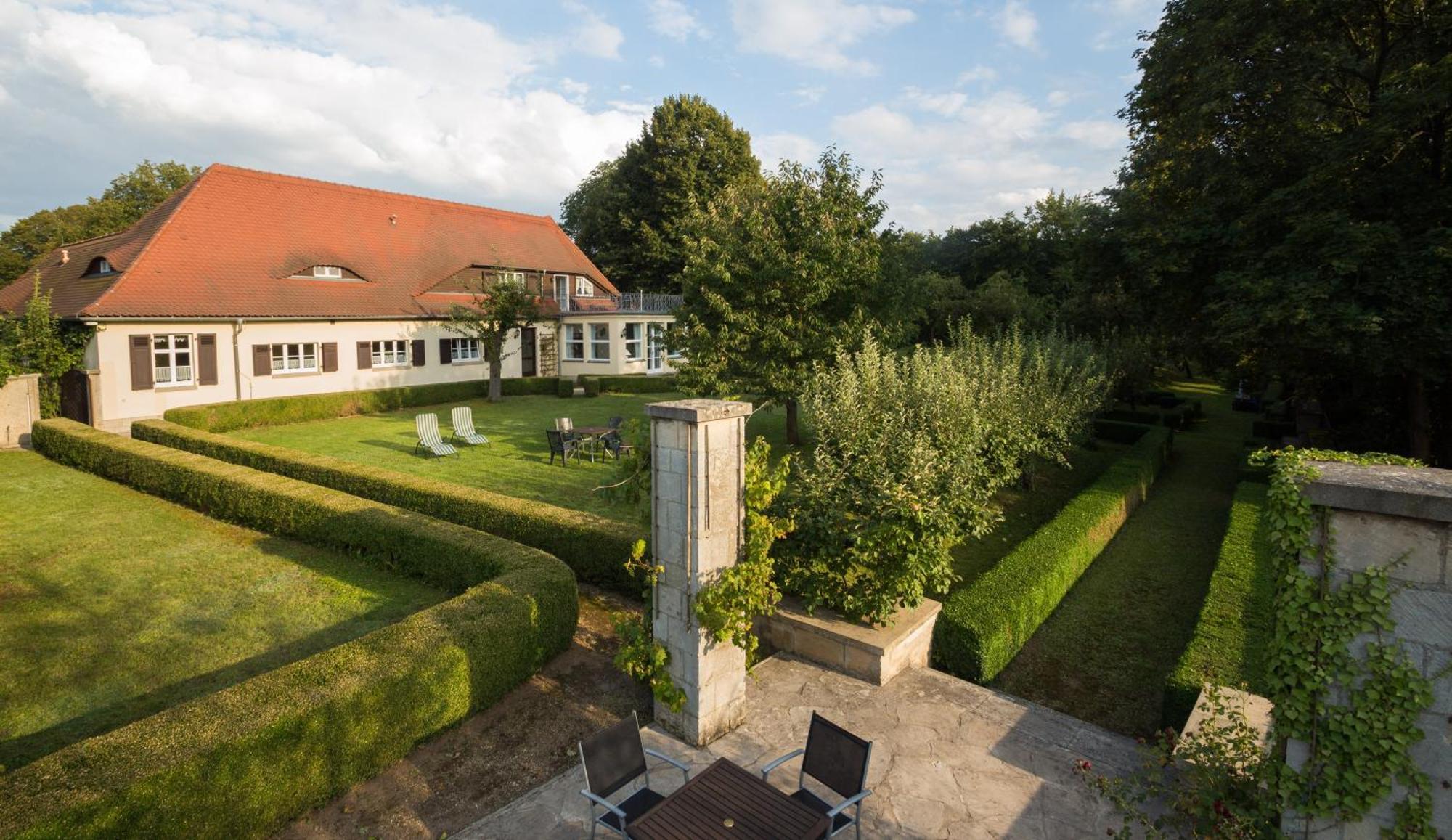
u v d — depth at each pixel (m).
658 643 5.86
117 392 19.78
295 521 10.52
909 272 19.34
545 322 31.52
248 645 7.30
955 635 6.95
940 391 10.75
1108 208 23.86
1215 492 15.00
